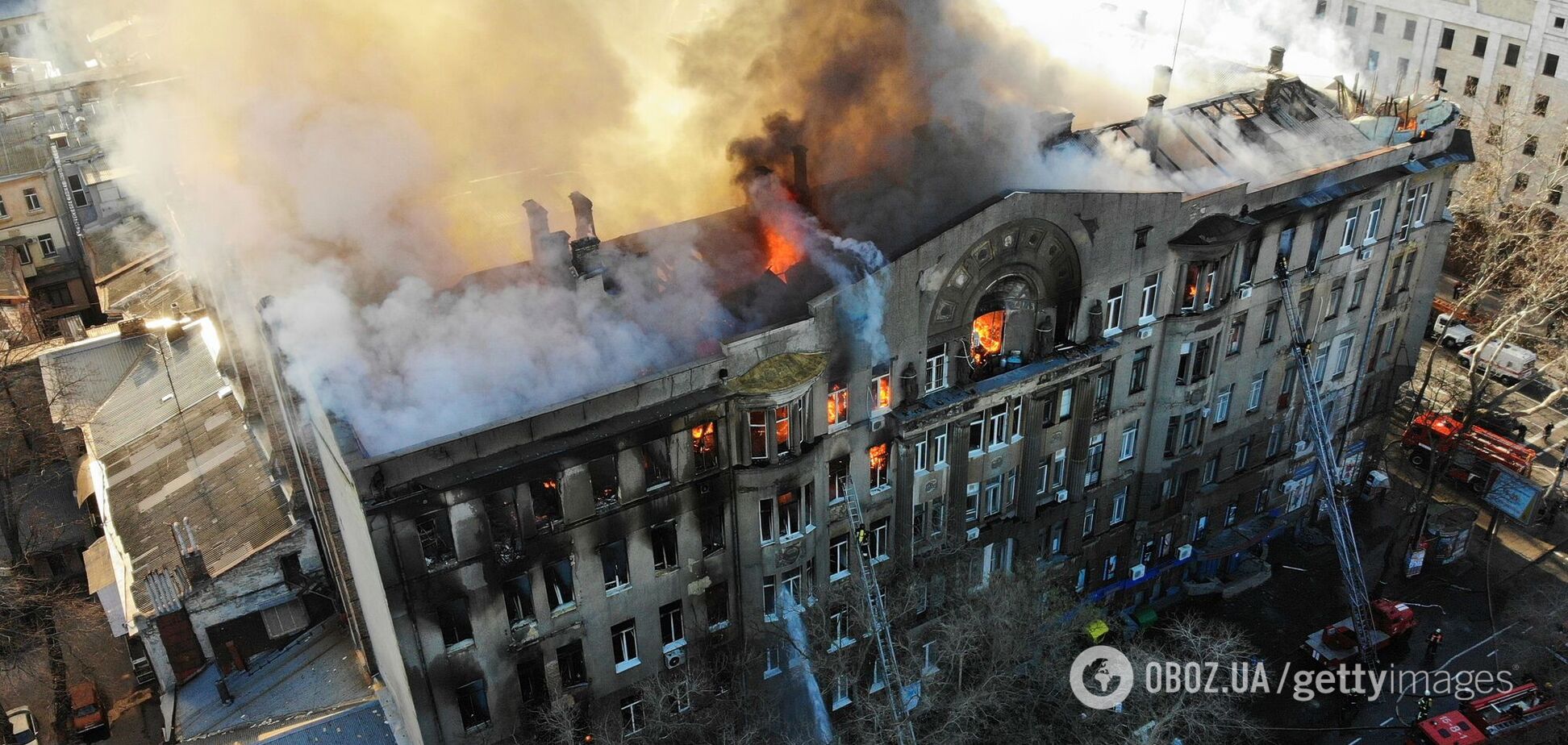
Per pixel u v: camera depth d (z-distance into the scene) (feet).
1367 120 144.36
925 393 113.91
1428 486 163.94
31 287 226.79
